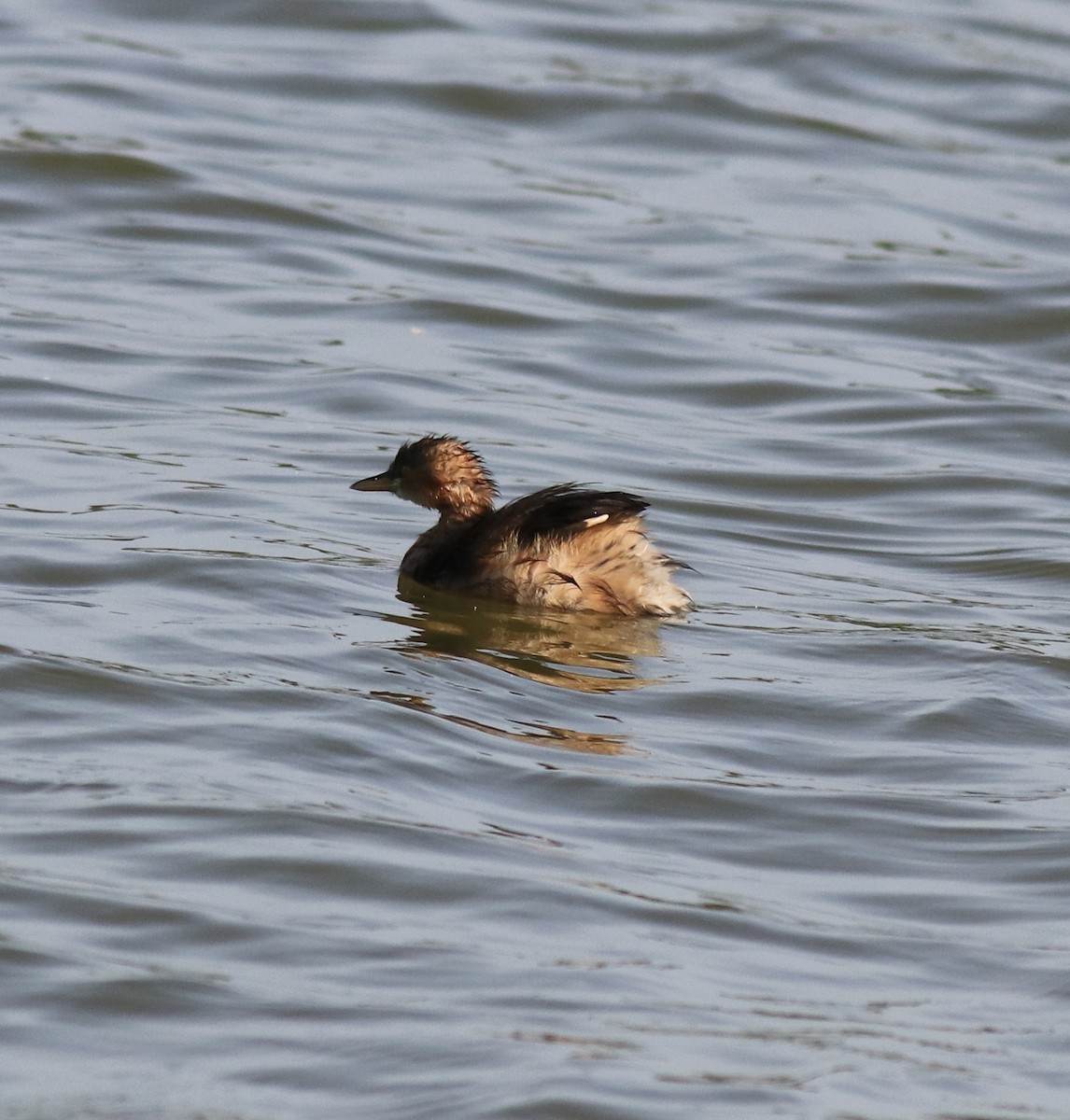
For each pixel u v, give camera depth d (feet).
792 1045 28.89
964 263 83.51
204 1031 28.48
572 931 32.07
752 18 110.42
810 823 36.86
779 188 91.30
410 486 49.90
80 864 32.81
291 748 37.86
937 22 111.86
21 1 106.83
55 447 57.31
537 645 45.14
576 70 102.47
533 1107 26.71
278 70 99.76
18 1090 26.81
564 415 65.62
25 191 82.94
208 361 67.10
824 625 47.65
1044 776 39.47
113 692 39.70
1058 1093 28.02
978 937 32.94
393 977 30.17
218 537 50.26
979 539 56.39
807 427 67.05
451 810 36.11
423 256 80.64
